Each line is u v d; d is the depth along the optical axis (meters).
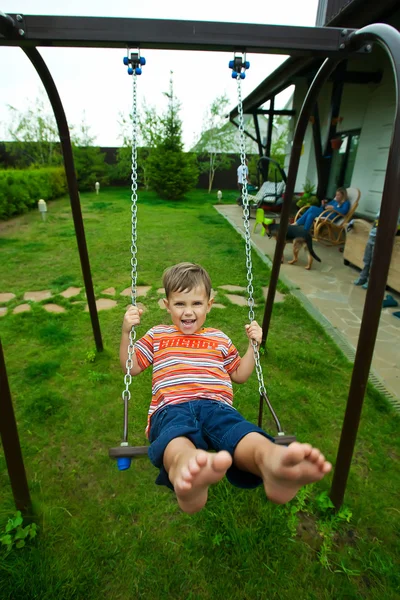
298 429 2.57
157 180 15.02
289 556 1.74
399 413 2.78
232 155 19.86
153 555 1.73
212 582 1.63
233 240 7.90
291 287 5.26
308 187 11.24
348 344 3.75
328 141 8.48
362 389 1.72
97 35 1.67
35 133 19.09
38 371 3.15
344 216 7.68
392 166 1.44
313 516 1.95
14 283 5.32
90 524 1.88
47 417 2.63
